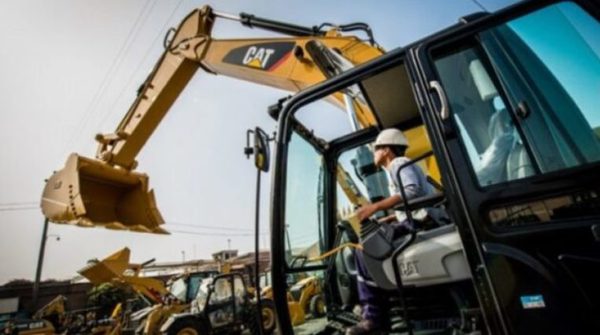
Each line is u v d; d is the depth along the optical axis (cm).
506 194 126
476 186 131
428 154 172
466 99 148
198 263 2477
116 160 507
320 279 271
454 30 152
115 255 987
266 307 961
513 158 136
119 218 510
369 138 295
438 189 257
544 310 112
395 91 247
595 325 106
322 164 296
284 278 179
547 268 115
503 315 117
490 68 147
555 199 121
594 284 109
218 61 454
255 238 184
